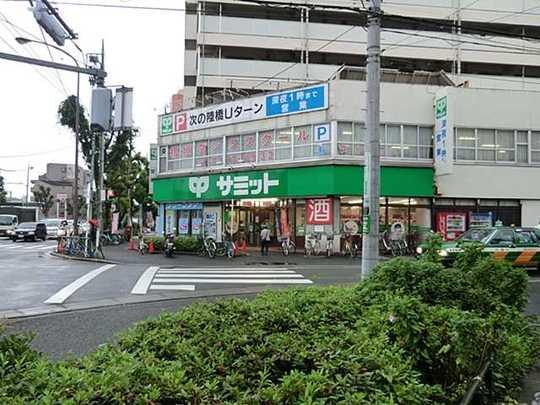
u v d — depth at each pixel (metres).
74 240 24.33
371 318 4.84
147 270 17.86
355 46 41.31
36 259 22.58
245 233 28.69
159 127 33.44
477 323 4.41
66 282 14.55
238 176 28.11
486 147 26.22
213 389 2.86
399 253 24.42
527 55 43.62
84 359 3.32
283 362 3.51
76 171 33.41
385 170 24.98
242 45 40.44
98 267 18.91
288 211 26.77
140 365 2.99
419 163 25.44
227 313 4.98
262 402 2.77
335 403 2.74
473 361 4.38
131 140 41.34
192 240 25.16
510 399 4.68
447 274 6.20
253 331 4.22
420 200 25.88
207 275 16.39
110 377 2.74
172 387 2.77
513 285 6.68
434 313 4.68
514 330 5.98
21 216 51.19
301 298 6.05
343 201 25.06
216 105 29.78
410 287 6.12
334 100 24.75
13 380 2.76
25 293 12.54
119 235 35.09
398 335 4.41
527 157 26.55
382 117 25.27
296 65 40.69
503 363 5.02
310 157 25.44
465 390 4.07
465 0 42.50
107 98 11.42
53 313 10.04
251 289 13.35
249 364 3.44
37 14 11.10
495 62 43.34
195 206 30.83
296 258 23.08
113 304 11.09
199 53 40.97
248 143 28.12
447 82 27.11
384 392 3.06
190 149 31.33
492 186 26.06
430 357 4.37
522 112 26.58
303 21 41.53
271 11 42.16
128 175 36.88
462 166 25.83
